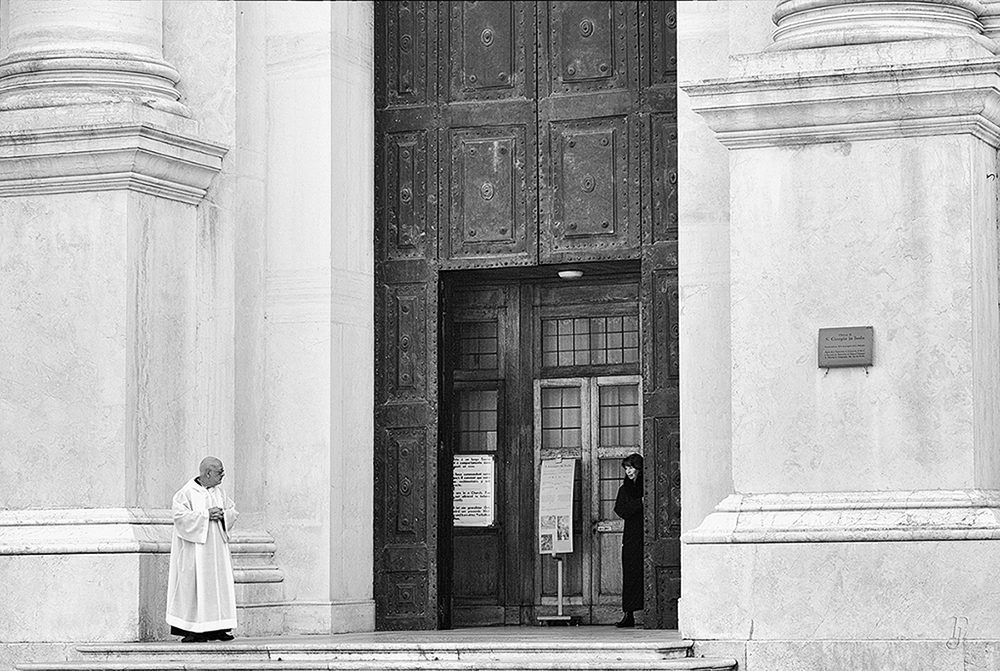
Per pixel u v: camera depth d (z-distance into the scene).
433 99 17.00
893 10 13.09
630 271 16.78
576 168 16.45
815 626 12.40
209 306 15.65
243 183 16.09
